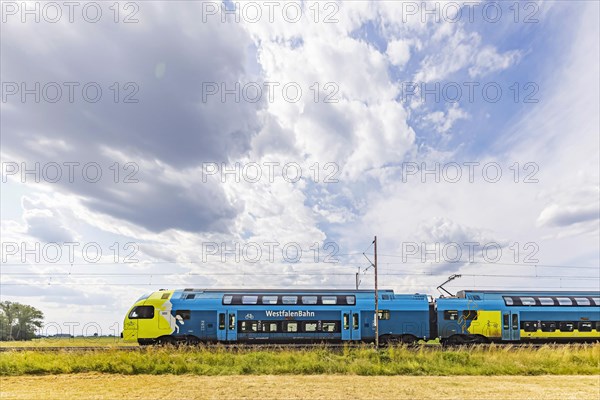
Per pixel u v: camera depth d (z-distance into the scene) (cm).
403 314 2922
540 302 2998
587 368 1888
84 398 1320
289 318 2875
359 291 3019
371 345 2545
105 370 1772
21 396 1343
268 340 2853
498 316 2953
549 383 1595
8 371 1723
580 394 1413
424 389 1474
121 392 1402
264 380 1620
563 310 2972
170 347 2320
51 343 3144
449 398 1348
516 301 3005
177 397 1338
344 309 2908
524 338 2934
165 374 1739
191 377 1678
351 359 2000
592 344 2594
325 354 2097
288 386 1509
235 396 1355
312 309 2898
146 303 2891
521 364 1970
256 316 2873
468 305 2984
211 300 2900
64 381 1585
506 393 1420
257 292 2973
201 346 2267
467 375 1778
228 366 1880
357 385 1532
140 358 1900
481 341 2944
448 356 2083
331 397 1352
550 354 2162
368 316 2903
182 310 2866
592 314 2970
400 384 1557
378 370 1798
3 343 3081
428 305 2964
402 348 2211
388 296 2995
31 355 1931
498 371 1830
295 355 2069
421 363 1955
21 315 7825
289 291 2983
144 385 1515
